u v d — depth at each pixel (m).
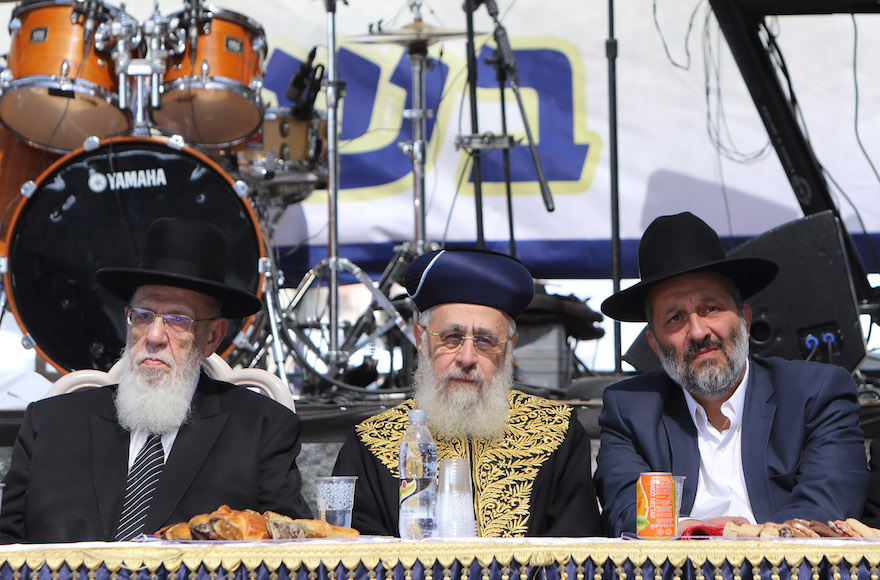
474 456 6.68
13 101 10.98
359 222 13.00
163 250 7.04
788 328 8.41
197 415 6.96
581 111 12.91
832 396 6.63
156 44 11.03
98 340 10.16
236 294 7.05
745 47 10.63
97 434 6.81
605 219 12.82
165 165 10.23
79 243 10.20
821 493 6.17
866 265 12.41
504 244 12.91
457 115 13.08
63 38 10.98
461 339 6.72
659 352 6.89
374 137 13.08
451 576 4.33
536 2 13.02
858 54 12.55
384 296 11.26
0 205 11.67
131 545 4.40
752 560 4.34
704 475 6.77
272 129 12.18
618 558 4.37
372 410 8.48
